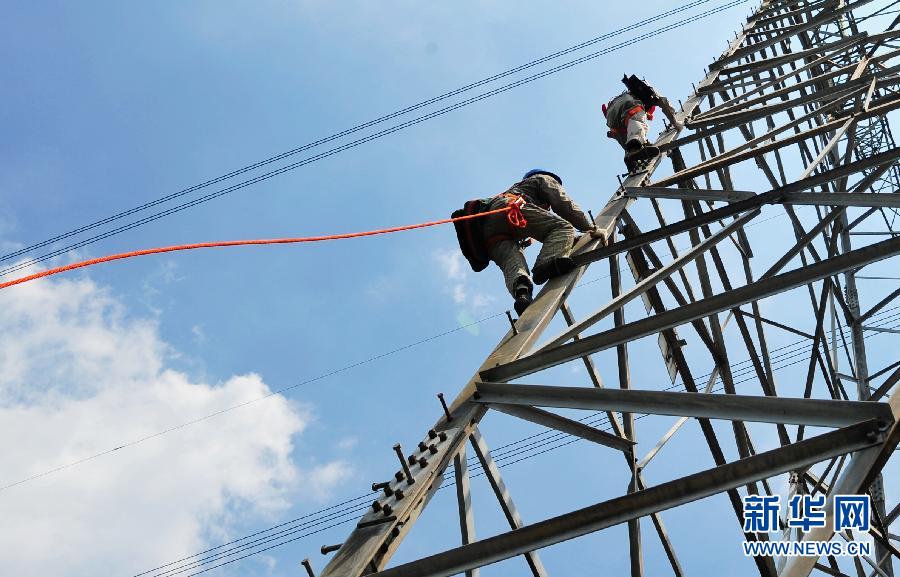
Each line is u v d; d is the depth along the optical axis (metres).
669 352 8.41
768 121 14.13
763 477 4.04
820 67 15.48
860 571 9.43
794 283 5.70
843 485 3.91
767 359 9.69
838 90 11.13
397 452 5.11
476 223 8.65
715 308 5.77
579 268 7.74
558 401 5.46
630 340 5.83
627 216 9.03
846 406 4.27
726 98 14.58
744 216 7.42
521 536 4.24
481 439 5.64
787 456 4.05
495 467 5.60
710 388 8.56
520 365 6.05
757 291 5.72
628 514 4.13
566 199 8.52
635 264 8.89
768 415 4.58
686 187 9.84
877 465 3.91
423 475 5.08
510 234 8.46
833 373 11.04
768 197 7.51
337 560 4.54
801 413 4.45
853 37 13.00
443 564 4.30
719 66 14.32
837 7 15.34
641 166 10.45
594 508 4.18
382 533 4.64
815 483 8.51
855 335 11.05
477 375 6.10
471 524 5.23
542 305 7.18
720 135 12.41
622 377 7.55
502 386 5.76
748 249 10.94
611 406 5.21
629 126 10.98
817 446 4.05
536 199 8.66
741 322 9.32
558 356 5.96
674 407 4.96
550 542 4.18
